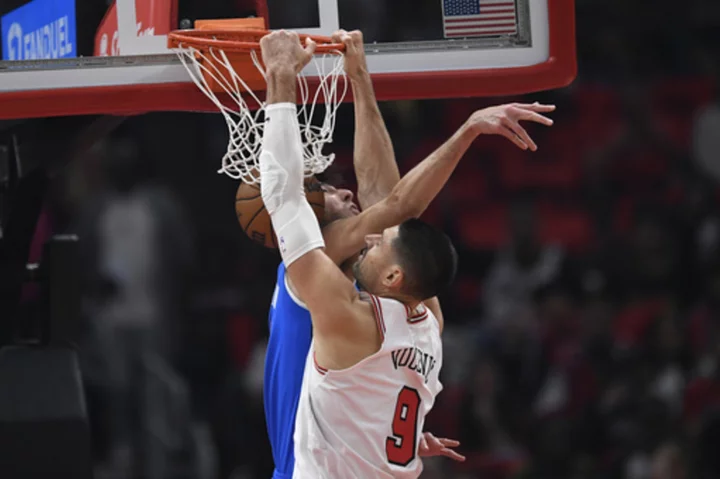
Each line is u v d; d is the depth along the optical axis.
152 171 31.41
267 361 11.12
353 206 11.31
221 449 26.20
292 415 10.78
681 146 36.81
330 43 10.82
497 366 27.47
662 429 24.94
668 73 38.53
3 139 13.30
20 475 12.02
